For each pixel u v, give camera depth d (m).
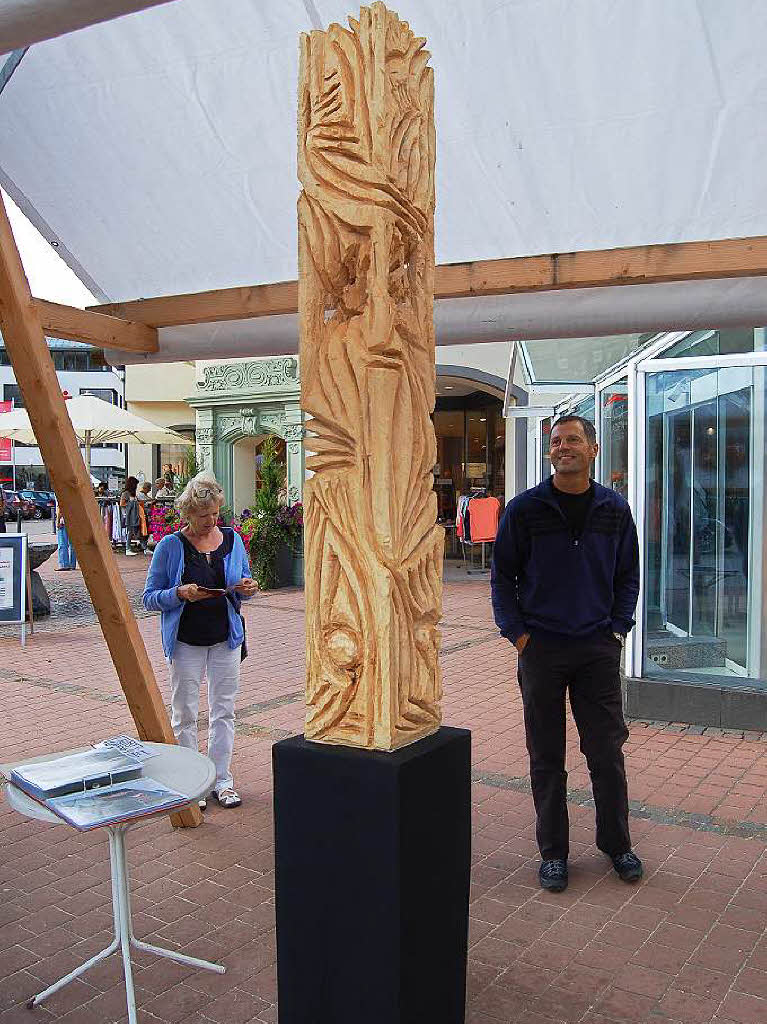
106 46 3.61
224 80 3.69
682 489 6.55
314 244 2.25
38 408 3.64
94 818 2.50
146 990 3.02
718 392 6.51
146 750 3.19
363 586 2.20
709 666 6.55
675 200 3.81
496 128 3.65
